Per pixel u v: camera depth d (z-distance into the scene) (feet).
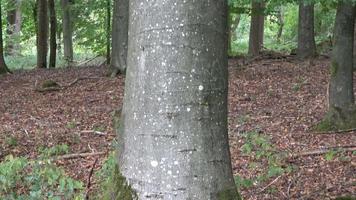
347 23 29.32
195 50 10.66
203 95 10.81
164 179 10.82
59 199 16.98
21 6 86.07
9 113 38.37
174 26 10.54
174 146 10.76
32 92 47.14
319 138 28.50
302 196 18.97
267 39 106.73
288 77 47.78
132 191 11.13
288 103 37.88
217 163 11.10
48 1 75.87
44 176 20.30
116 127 30.60
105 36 80.23
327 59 58.08
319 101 37.76
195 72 10.69
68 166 23.75
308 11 59.36
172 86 10.66
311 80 45.65
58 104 41.22
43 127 33.22
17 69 71.97
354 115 29.84
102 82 50.55
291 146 27.02
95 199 16.55
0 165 21.44
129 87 11.31
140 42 10.87
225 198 11.05
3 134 31.35
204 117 10.87
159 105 10.73
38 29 72.84
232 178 11.44
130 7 11.30
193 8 10.57
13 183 19.86
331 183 20.59
